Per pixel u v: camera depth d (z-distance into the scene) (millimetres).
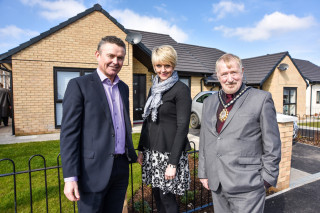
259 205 1620
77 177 1463
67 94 1500
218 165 1729
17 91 6773
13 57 6648
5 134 7207
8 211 2750
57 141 6090
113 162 1627
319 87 16781
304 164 4918
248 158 1621
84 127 1535
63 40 7266
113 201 1776
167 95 1907
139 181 3658
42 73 7055
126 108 1841
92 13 7641
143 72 10109
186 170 2027
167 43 11922
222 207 1842
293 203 3027
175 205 2045
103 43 1631
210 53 15031
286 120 3318
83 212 1555
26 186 3400
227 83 1704
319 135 8234
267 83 13477
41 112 7117
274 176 1566
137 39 7965
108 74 1688
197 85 11250
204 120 1924
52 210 2771
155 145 1945
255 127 1628
